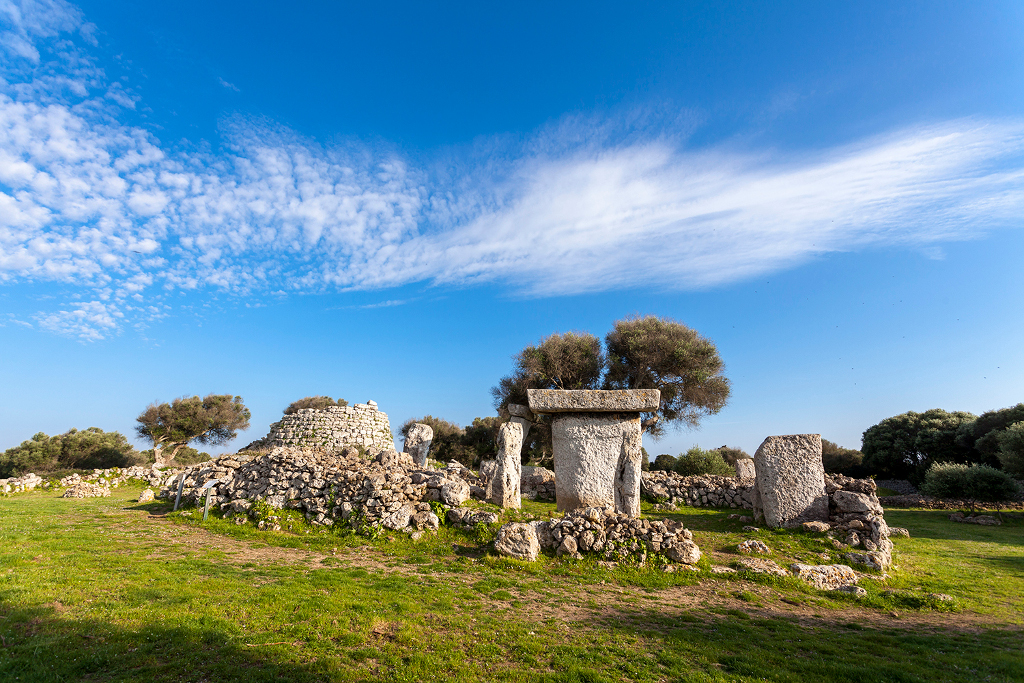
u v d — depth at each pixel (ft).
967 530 56.90
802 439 44.57
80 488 65.00
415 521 38.09
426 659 18.69
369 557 33.76
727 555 36.45
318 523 39.88
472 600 26.23
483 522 37.40
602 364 100.01
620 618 24.82
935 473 71.20
